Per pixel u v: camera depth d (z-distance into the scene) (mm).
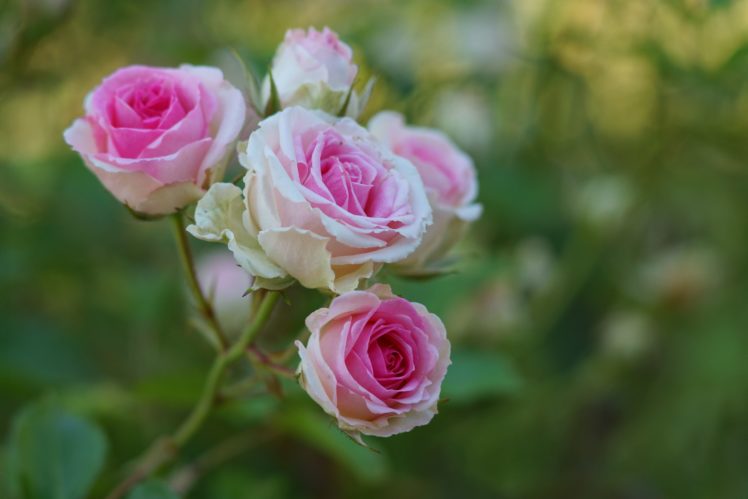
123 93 426
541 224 827
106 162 417
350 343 390
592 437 809
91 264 727
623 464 807
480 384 566
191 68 432
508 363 576
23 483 487
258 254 398
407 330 395
